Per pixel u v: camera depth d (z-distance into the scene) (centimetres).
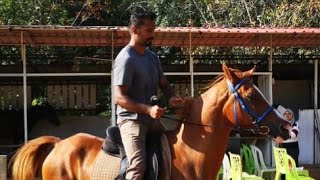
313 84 1285
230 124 467
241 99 460
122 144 485
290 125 460
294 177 773
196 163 463
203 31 941
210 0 1541
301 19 1359
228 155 934
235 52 1388
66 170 516
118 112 477
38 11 1494
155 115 441
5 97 1277
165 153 466
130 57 461
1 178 760
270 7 1523
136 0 1659
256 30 956
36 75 1024
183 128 477
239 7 1524
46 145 553
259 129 460
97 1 1605
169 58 1348
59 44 1100
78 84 1300
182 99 473
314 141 1167
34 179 548
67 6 1639
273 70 1257
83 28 909
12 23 1446
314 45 1167
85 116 1290
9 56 1262
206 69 1222
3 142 1190
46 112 1227
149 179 457
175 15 1595
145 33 464
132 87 466
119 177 472
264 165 943
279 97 1314
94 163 497
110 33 967
